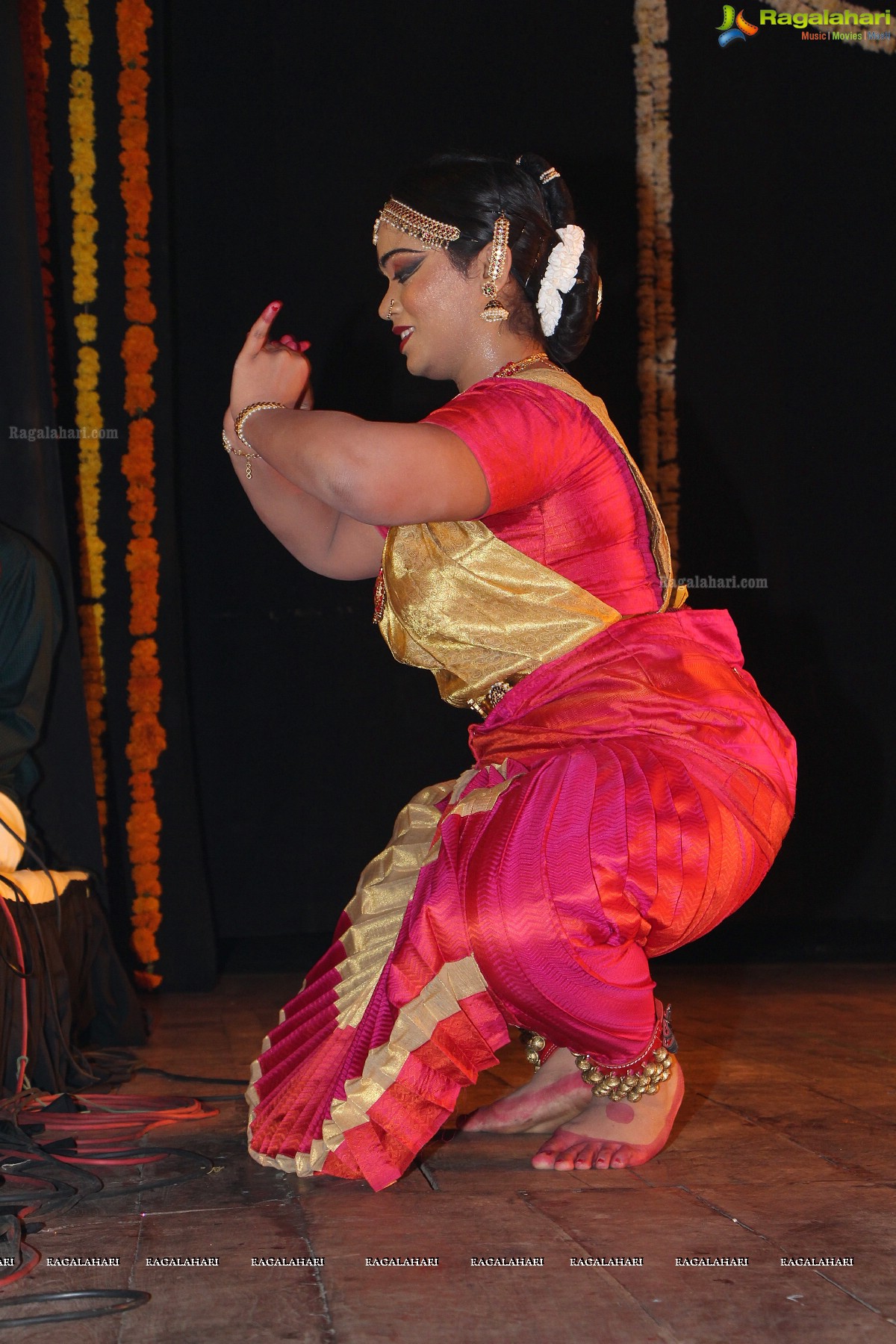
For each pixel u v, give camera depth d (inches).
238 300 344.8
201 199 342.3
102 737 264.7
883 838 348.2
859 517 349.1
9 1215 86.8
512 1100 114.0
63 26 263.3
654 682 104.0
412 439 92.7
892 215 343.3
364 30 348.2
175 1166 105.8
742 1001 219.5
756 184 357.4
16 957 141.7
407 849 112.5
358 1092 95.8
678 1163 102.0
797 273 355.3
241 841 345.1
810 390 354.3
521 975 96.7
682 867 98.1
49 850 187.9
